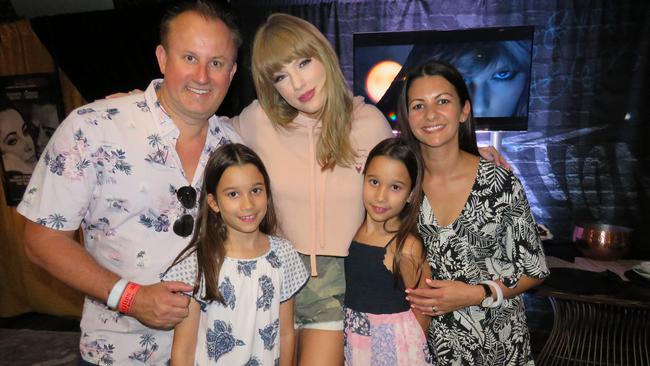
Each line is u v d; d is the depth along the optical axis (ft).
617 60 10.61
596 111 10.88
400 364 5.00
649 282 7.13
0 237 13.17
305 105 5.11
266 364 4.73
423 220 5.15
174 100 4.43
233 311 4.60
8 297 13.34
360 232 5.40
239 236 4.75
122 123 4.42
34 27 11.73
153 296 4.07
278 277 4.83
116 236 4.44
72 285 4.17
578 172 11.15
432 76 4.89
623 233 8.37
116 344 4.48
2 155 12.70
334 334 5.33
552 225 11.43
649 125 10.60
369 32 11.18
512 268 4.97
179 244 4.60
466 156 5.13
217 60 4.43
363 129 5.48
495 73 10.57
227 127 5.30
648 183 10.74
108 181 4.33
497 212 4.88
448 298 4.69
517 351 5.14
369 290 5.13
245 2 11.68
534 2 10.80
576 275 7.41
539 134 11.25
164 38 4.44
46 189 4.14
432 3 11.16
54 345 11.48
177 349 4.50
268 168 5.39
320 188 5.29
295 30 4.90
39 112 12.44
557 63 10.91
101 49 11.55
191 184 4.73
